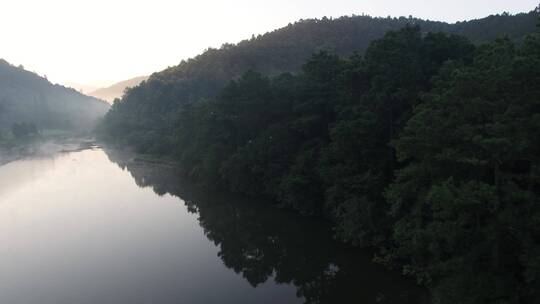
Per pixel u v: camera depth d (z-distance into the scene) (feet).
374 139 146.30
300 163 185.06
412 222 110.32
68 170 366.63
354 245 150.20
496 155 81.10
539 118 78.28
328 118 200.44
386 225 135.64
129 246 163.73
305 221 186.60
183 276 135.95
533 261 71.92
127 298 120.37
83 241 170.19
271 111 241.76
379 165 145.28
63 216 208.95
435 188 83.35
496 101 88.48
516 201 79.36
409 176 112.16
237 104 254.27
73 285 129.18
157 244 166.50
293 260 149.07
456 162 94.02
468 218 86.12
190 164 307.99
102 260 149.59
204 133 282.77
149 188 280.72
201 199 242.58
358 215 139.23
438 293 98.78
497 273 84.43
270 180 215.10
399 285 120.78
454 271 89.71
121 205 231.30
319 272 139.03
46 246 164.45
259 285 129.39
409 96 139.03
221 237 174.91
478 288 82.84
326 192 163.84
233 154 245.45
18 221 200.13
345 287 126.00
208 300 119.14
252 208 216.33
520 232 76.38
